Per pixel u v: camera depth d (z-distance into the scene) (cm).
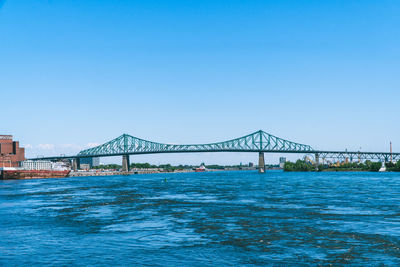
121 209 5856
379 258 2934
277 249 3212
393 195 7925
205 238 3634
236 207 5925
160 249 3231
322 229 4019
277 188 10694
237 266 2755
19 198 7988
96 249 3250
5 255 3084
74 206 6322
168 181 17500
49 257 3016
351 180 16162
